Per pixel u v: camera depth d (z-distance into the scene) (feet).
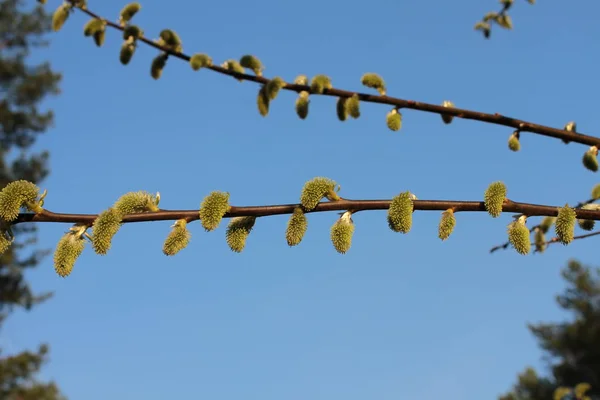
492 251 4.04
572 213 2.99
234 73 3.54
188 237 2.85
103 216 2.77
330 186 2.91
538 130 3.60
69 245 2.77
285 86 3.56
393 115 3.61
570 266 18.95
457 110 3.61
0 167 13.84
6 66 14.26
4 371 12.80
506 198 2.98
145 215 2.83
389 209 2.90
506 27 4.20
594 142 3.58
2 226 2.76
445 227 2.93
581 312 18.58
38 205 2.79
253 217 2.91
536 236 3.88
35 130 15.03
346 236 2.89
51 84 14.84
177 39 3.51
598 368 17.89
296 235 2.87
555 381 18.65
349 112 3.54
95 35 3.47
